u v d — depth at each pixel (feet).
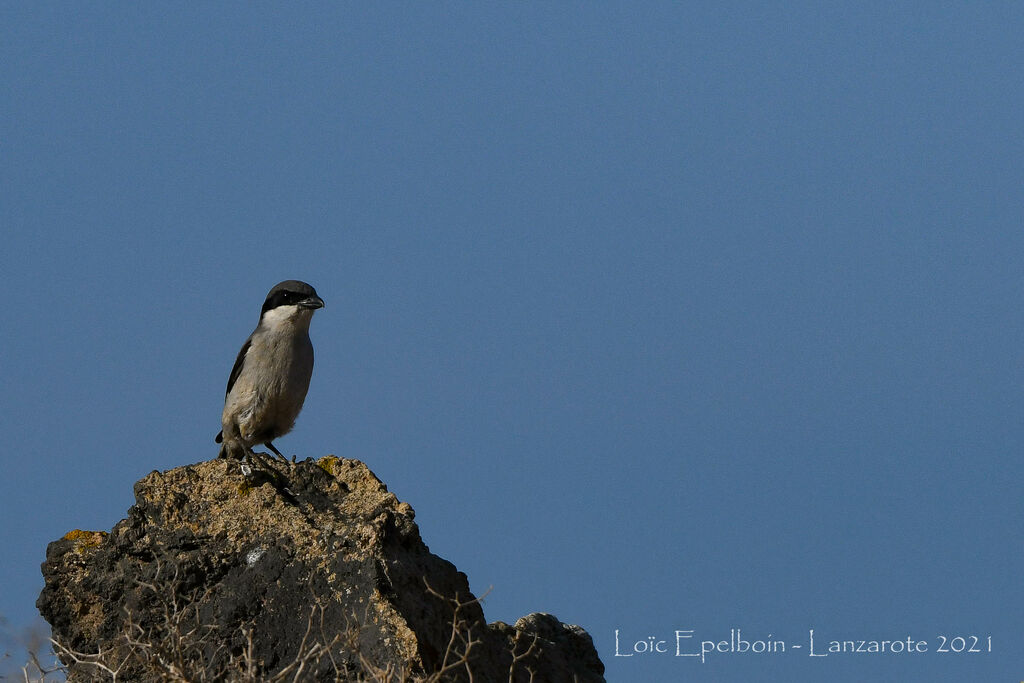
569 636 51.21
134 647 37.81
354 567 38.50
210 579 39.86
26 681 38.32
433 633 38.96
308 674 36.78
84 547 41.60
